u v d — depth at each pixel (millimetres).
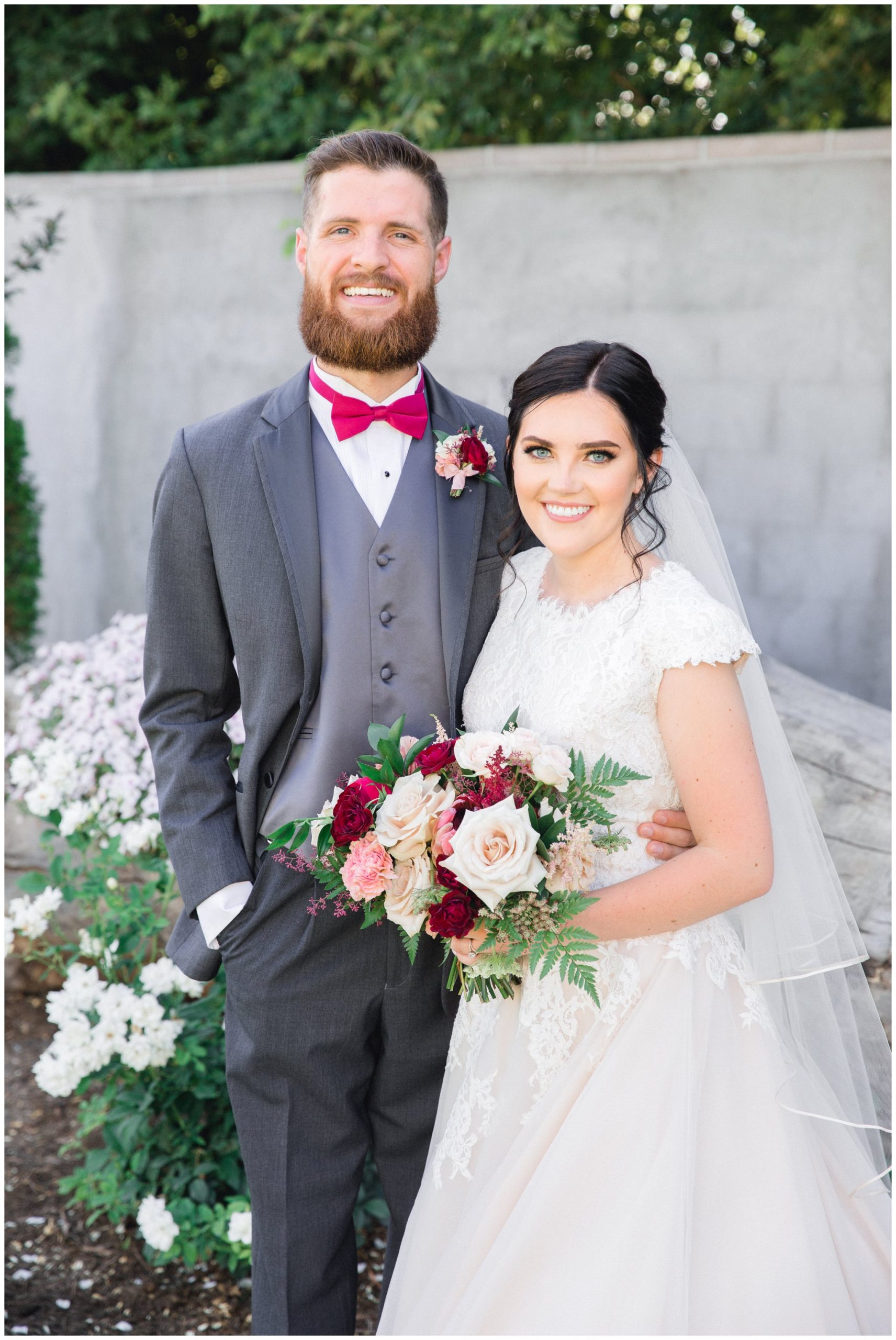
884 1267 1693
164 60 6617
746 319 4566
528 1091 1715
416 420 2045
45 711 2908
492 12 4855
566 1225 1586
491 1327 1568
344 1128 2039
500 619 1985
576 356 1710
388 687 1991
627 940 1696
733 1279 1559
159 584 2061
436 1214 1771
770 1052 1693
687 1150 1578
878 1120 1945
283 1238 1987
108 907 2809
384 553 1999
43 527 5680
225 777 2102
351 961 1988
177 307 5371
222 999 2691
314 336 1978
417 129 5086
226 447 2023
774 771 1829
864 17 5098
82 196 5422
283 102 6047
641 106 5992
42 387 5590
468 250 4805
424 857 1639
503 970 1629
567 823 1589
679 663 1623
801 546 4594
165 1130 2625
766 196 4500
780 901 1801
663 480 1834
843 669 4598
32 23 6246
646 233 4633
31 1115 3082
